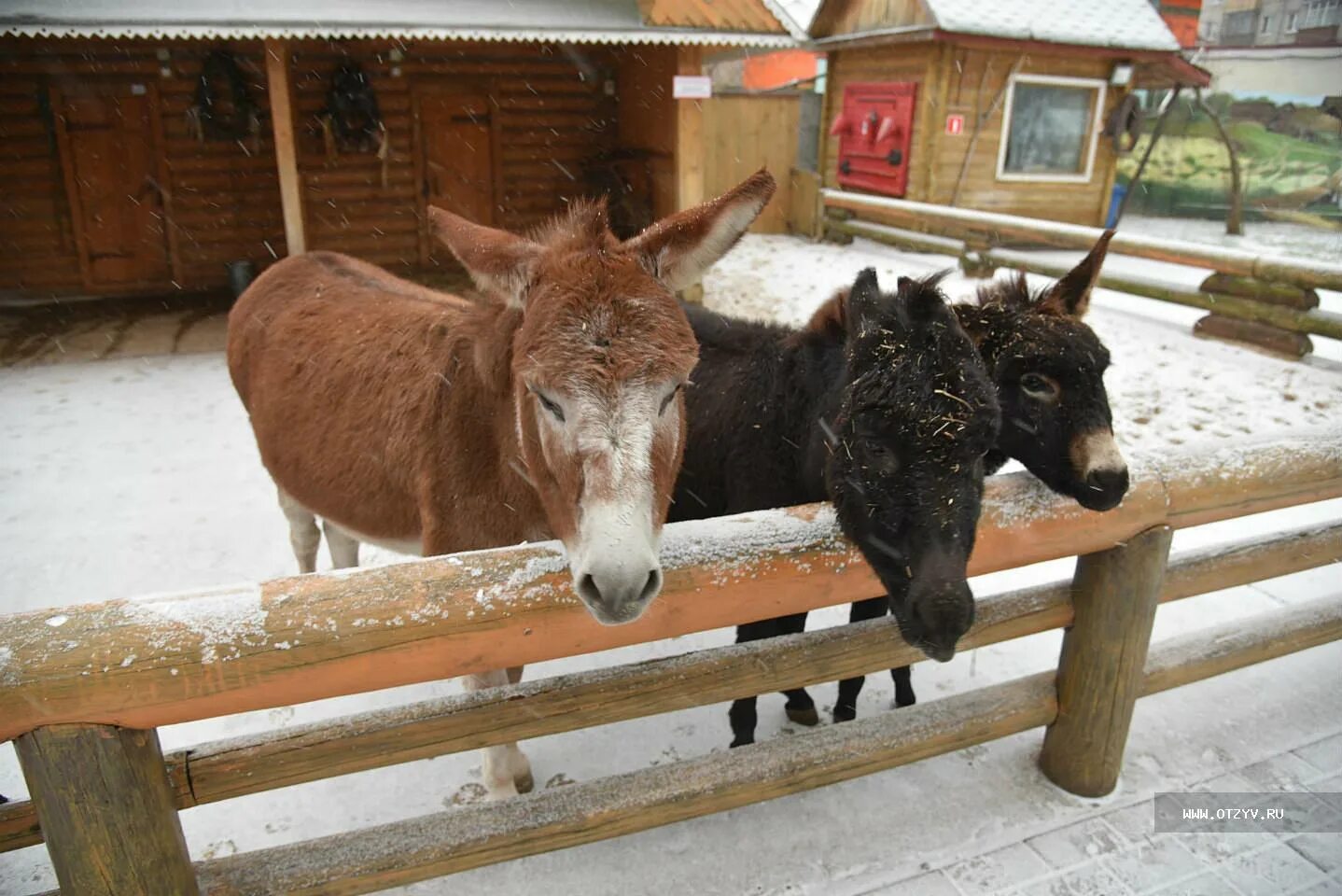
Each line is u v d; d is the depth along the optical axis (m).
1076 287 3.06
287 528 4.97
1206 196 16.88
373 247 12.02
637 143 11.64
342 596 1.82
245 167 11.09
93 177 10.45
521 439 2.13
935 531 2.02
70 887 1.80
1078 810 2.91
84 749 1.66
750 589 2.14
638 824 2.43
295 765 2.12
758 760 2.55
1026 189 13.59
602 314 1.73
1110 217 16.11
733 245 2.04
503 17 8.28
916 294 2.20
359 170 11.61
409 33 7.66
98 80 10.14
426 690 3.61
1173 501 2.59
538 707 2.32
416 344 2.91
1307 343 7.72
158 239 10.94
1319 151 16.11
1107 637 2.73
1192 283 11.04
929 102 12.48
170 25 7.16
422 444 2.69
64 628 1.64
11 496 5.29
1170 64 13.03
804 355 2.79
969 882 2.63
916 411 2.01
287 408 3.31
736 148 14.87
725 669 2.48
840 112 14.91
